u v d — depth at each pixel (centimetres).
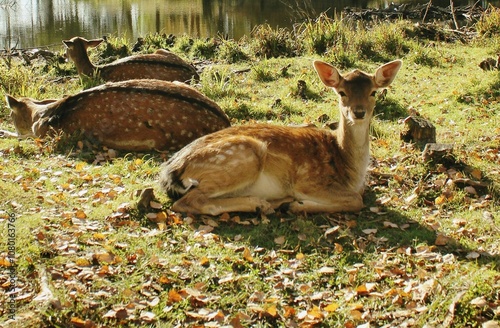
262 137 574
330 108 949
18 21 2370
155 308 428
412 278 470
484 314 411
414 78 1145
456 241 525
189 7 2919
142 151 751
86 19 2484
